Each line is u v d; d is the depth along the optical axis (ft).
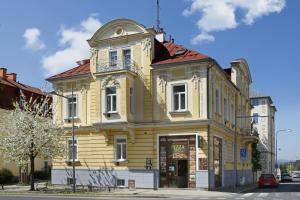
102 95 124.26
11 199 86.48
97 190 114.42
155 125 119.44
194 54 120.16
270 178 146.92
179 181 115.34
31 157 120.67
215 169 119.85
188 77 117.50
